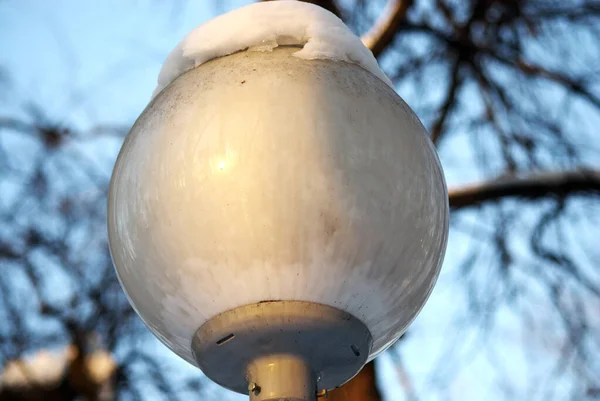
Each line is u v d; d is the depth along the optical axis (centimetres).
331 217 147
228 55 170
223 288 149
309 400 149
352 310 152
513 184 548
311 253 147
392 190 153
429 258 161
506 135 586
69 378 566
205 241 148
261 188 147
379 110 159
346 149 151
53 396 565
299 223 147
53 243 598
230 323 149
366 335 156
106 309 576
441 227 164
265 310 147
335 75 160
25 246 595
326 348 151
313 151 149
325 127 152
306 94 155
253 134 150
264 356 150
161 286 154
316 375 153
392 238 152
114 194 164
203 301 151
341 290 150
